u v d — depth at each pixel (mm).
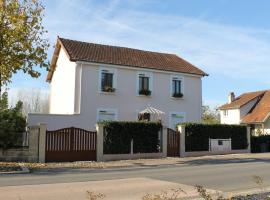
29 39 21109
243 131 31422
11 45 20672
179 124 27781
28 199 10117
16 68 20812
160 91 34219
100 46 34688
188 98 35688
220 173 16328
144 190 11703
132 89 32844
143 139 25609
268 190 11547
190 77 36062
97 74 31359
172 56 39000
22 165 19922
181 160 24203
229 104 52188
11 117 22438
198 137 28500
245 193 11023
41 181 13828
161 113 32344
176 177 14969
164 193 10461
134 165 21109
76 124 29797
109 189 11867
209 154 28938
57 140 22516
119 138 24547
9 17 20516
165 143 26609
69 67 32000
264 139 33469
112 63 31781
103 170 18359
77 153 23062
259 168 18375
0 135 21375
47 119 28406
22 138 22266
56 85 34781
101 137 23859
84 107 30500
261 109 48156
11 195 10711
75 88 30469
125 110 32312
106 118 31453
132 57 34719
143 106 33250
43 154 21969
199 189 8422
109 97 31719
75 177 15109
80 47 32969
